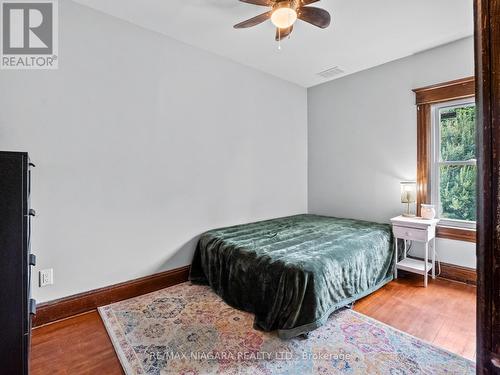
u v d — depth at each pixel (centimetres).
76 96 227
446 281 293
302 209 436
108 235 246
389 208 346
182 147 293
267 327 201
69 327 210
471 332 202
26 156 138
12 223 133
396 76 335
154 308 236
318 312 196
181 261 295
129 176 257
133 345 187
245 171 354
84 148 232
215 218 323
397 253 306
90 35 233
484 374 46
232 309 235
